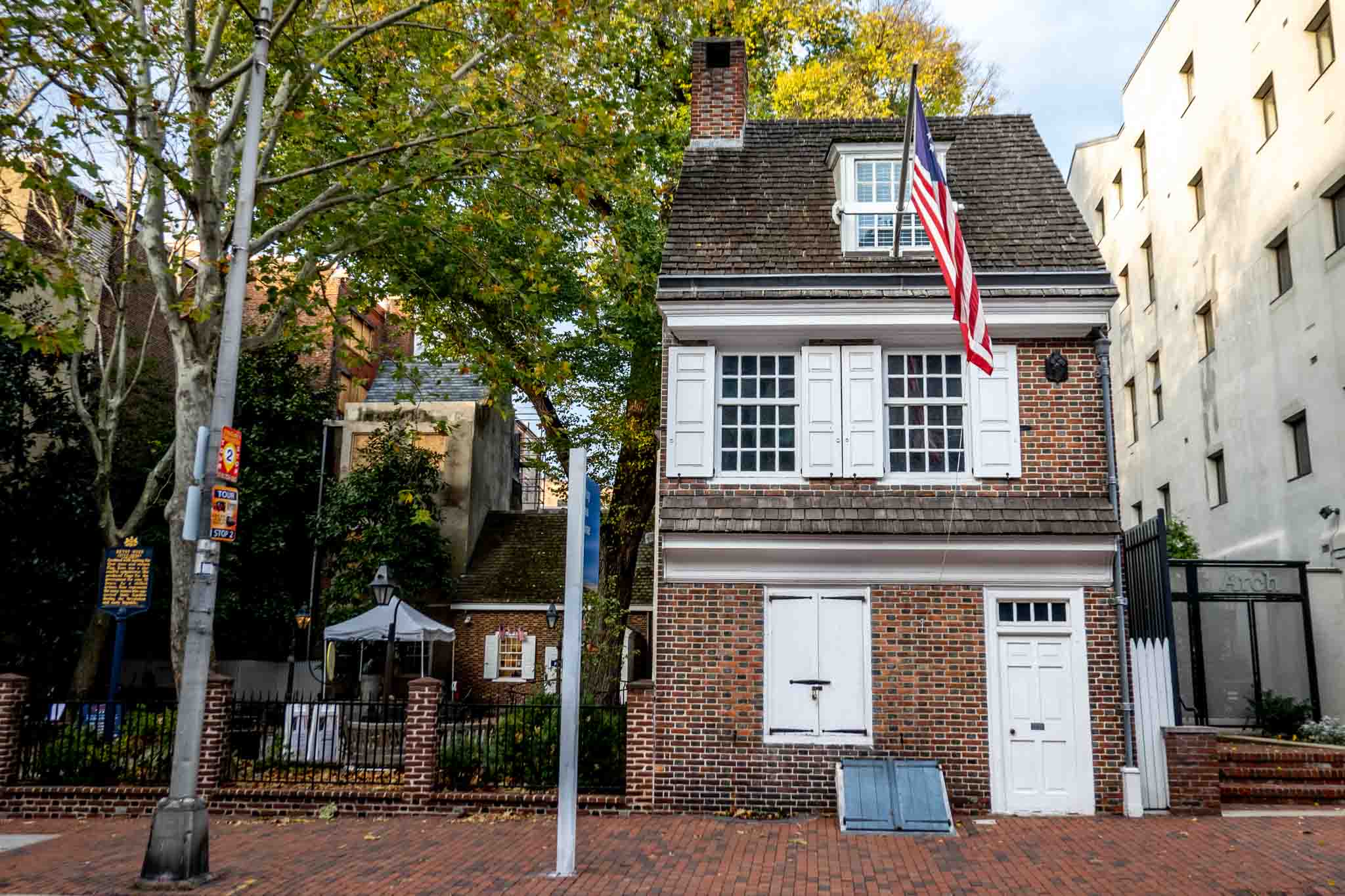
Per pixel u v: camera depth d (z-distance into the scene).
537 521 30.97
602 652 18.81
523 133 14.39
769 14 22.27
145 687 24.81
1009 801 12.11
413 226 15.17
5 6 11.44
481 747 13.20
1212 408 23.64
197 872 9.13
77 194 15.75
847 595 12.74
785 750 12.40
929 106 25.08
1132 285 29.69
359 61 15.79
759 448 13.48
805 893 8.59
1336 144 18.05
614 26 17.17
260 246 14.26
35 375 21.92
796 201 15.34
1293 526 19.59
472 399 30.58
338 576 25.83
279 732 13.80
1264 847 9.97
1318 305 18.66
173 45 15.45
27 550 20.69
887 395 13.58
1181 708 12.82
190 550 14.07
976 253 14.01
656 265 18.86
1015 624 12.52
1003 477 12.97
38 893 8.76
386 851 10.31
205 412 14.27
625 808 12.33
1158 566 12.61
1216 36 23.42
